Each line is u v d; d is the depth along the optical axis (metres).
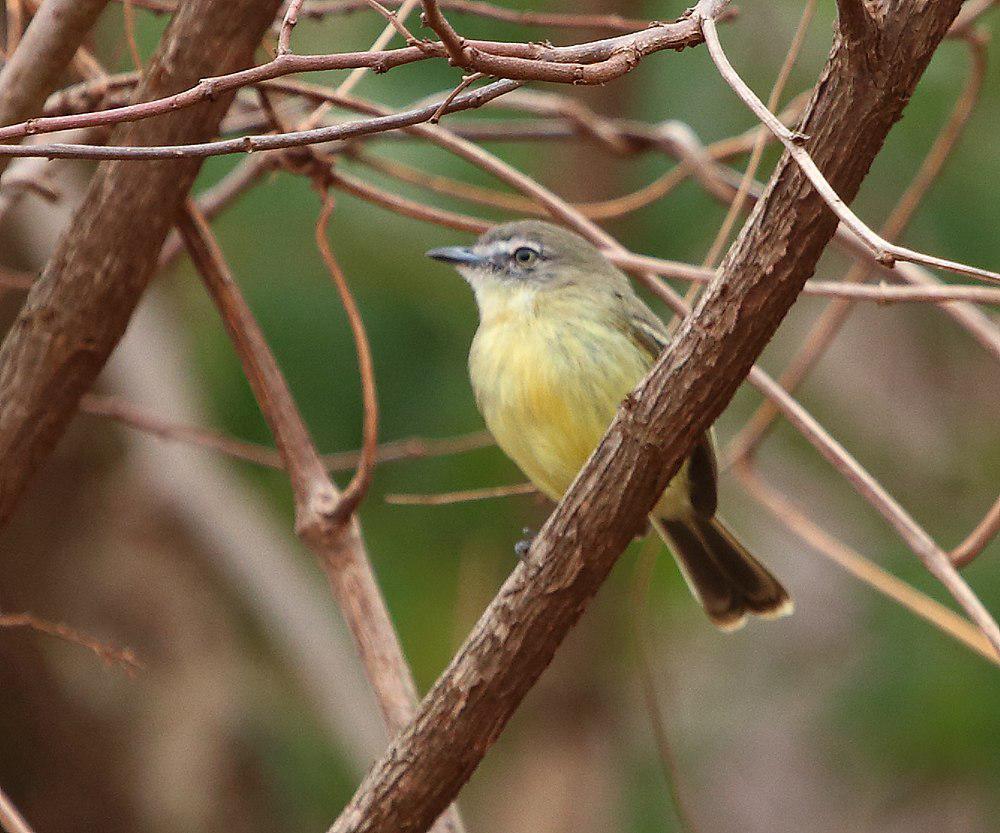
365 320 11.52
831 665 14.65
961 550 7.66
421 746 6.22
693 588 9.98
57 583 11.72
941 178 11.84
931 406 14.47
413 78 11.28
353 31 11.41
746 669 15.02
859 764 12.55
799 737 14.36
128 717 11.76
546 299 9.48
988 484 13.34
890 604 12.29
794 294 5.57
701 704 14.73
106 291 7.05
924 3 5.14
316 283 11.48
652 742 13.73
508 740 13.31
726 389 5.73
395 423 11.47
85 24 6.66
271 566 11.98
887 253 4.67
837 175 5.35
